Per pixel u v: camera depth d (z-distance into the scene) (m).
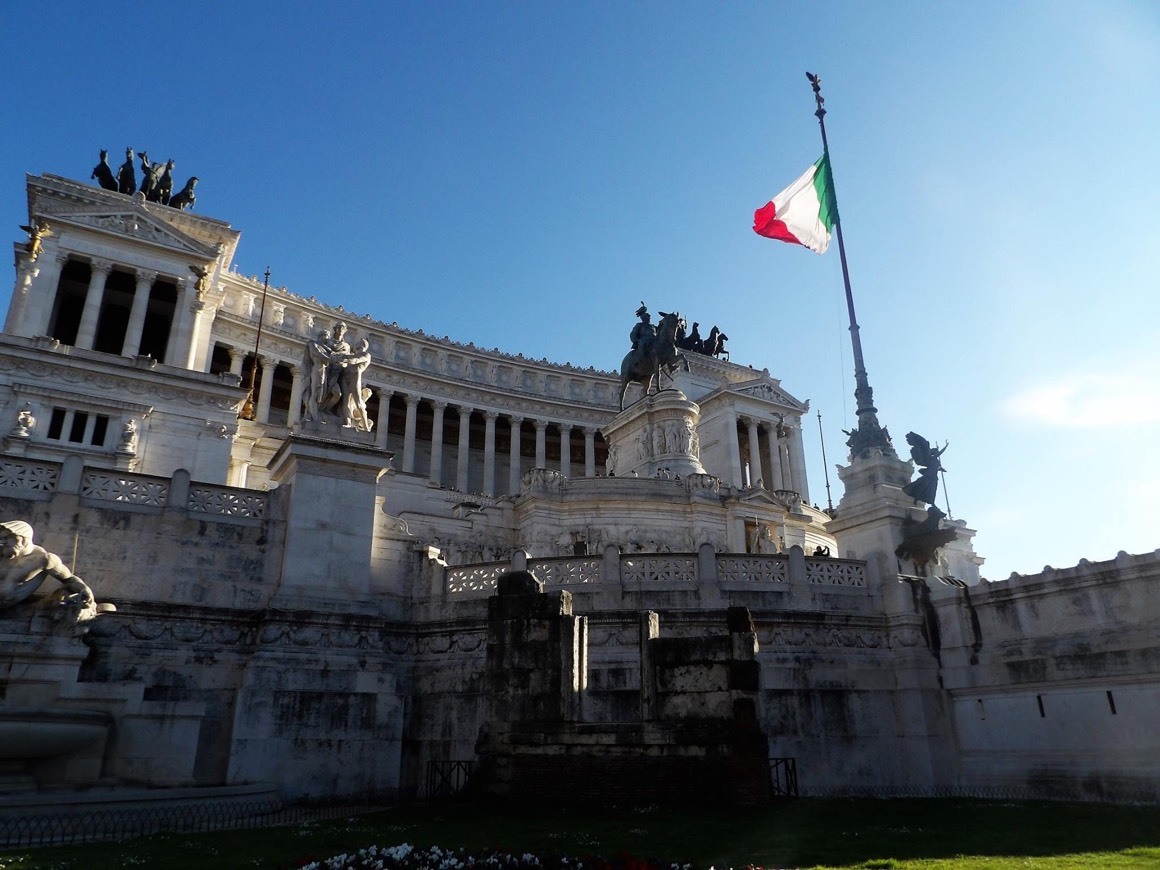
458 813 15.04
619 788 15.32
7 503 19.80
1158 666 18.88
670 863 9.73
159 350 73.31
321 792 19.58
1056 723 20.55
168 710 18.42
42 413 47.50
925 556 25.55
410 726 21.72
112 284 68.81
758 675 16.06
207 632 20.77
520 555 23.11
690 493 50.88
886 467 27.16
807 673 22.20
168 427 50.53
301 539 22.25
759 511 51.75
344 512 23.08
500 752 15.98
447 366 101.50
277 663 20.23
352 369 25.20
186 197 79.50
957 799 18.86
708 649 16.38
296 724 19.88
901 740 22.48
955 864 10.34
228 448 51.81
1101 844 12.05
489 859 9.98
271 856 10.98
